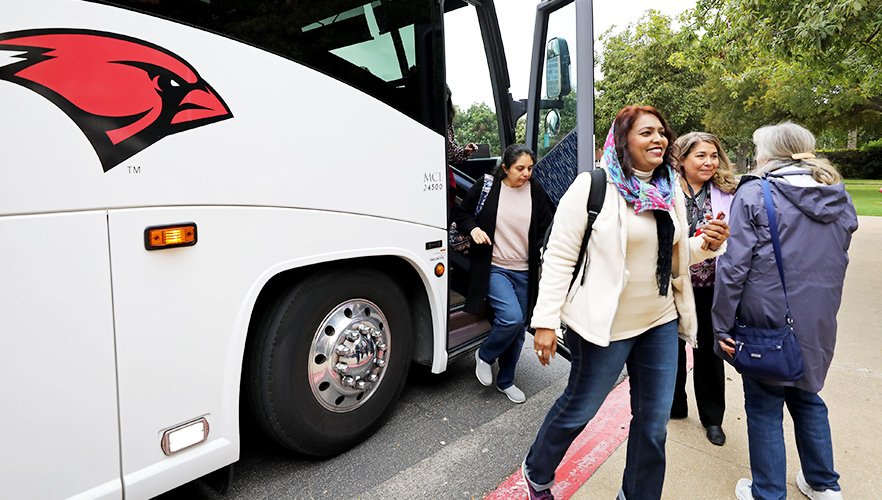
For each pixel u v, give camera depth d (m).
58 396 1.66
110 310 1.74
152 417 1.88
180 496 2.38
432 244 2.92
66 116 1.60
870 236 9.72
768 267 2.02
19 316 1.57
